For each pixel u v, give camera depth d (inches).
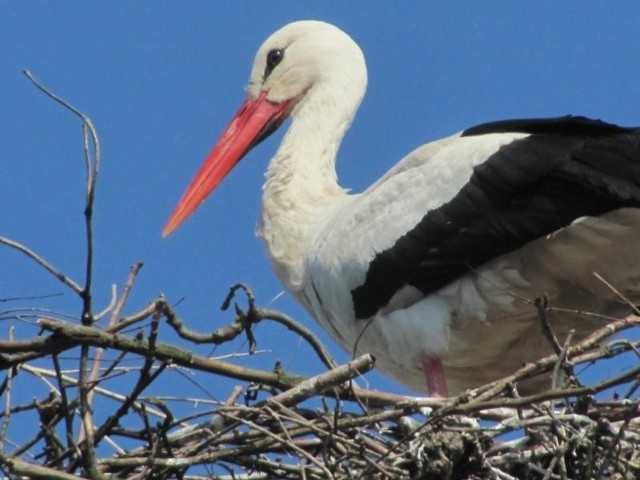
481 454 445.7
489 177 509.0
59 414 465.1
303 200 589.6
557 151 499.5
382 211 536.4
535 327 526.9
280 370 480.4
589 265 507.5
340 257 543.2
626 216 492.4
